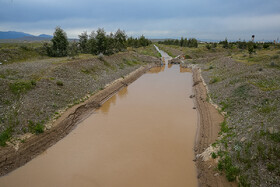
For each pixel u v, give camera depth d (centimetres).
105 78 3891
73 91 2806
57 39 4969
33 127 1805
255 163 1159
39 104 2141
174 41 15012
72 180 1340
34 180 1342
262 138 1292
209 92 3053
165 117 2381
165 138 1881
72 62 3756
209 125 2016
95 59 4609
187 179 1332
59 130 1945
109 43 6084
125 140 1850
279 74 2559
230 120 1908
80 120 2294
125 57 6303
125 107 2742
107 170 1436
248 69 3238
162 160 1543
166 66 7069
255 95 2109
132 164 1498
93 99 2834
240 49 9100
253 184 1059
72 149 1708
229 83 2923
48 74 2922
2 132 1600
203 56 8700
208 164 1391
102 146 1753
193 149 1691
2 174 1373
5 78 2386
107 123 2225
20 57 3959
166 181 1317
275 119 1423
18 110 1905
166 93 3438
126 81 4228
